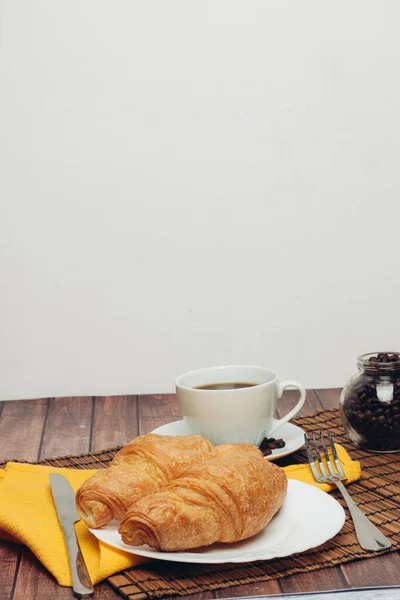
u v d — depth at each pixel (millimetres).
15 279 1136
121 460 596
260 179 1138
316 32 1113
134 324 1159
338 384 1192
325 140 1135
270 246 1155
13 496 625
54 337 1153
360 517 583
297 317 1174
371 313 1180
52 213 1124
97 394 1170
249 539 543
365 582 514
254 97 1119
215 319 1166
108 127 1111
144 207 1133
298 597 495
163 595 498
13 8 1081
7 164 1108
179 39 1103
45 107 1102
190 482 531
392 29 1119
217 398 699
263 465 566
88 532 569
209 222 1143
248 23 1106
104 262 1141
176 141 1121
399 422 729
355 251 1164
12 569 548
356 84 1127
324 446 696
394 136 1141
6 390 1158
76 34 1092
